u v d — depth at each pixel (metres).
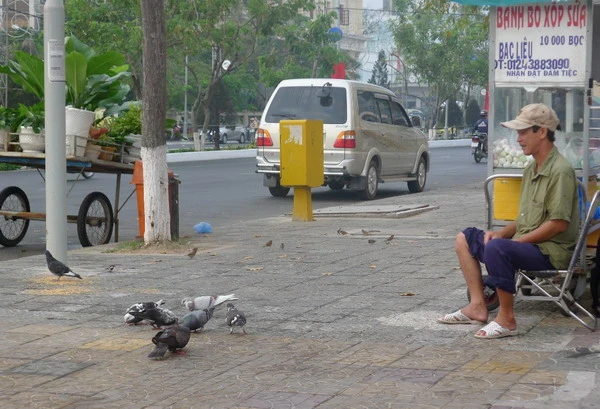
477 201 23.86
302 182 19.25
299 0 51.41
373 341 8.71
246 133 81.56
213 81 53.47
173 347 8.27
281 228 18.19
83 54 17.06
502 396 6.97
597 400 6.86
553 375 7.50
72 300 10.79
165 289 11.44
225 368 7.88
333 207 21.89
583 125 10.49
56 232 12.71
